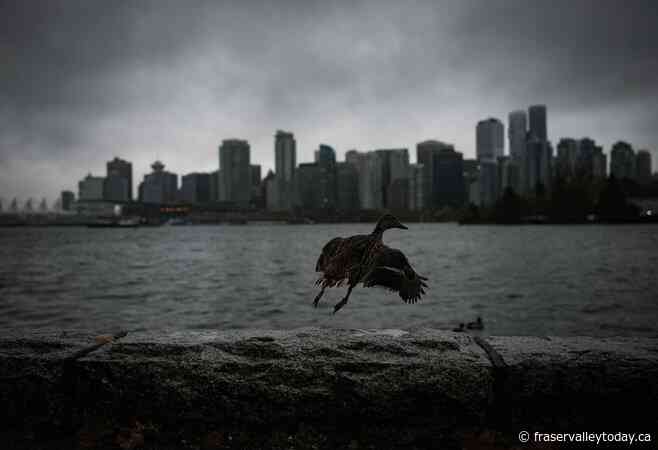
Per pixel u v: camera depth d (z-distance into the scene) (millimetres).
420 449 4832
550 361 4902
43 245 122688
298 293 31766
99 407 5172
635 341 5453
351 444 4836
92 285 37125
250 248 104188
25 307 26375
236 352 5254
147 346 5363
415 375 4879
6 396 5227
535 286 34688
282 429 5031
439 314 23797
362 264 4070
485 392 4859
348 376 4926
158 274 46469
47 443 5031
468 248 91375
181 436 5020
